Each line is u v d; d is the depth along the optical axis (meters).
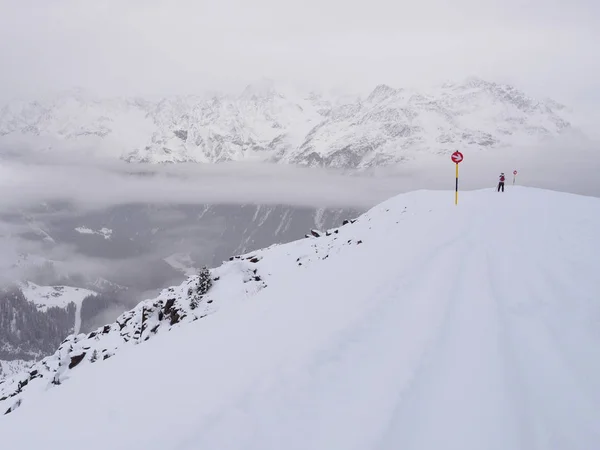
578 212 20.00
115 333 29.38
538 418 4.52
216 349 9.53
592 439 4.12
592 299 8.07
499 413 4.64
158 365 10.87
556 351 6.07
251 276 29.88
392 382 5.48
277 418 4.91
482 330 6.89
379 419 4.69
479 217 20.86
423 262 12.09
